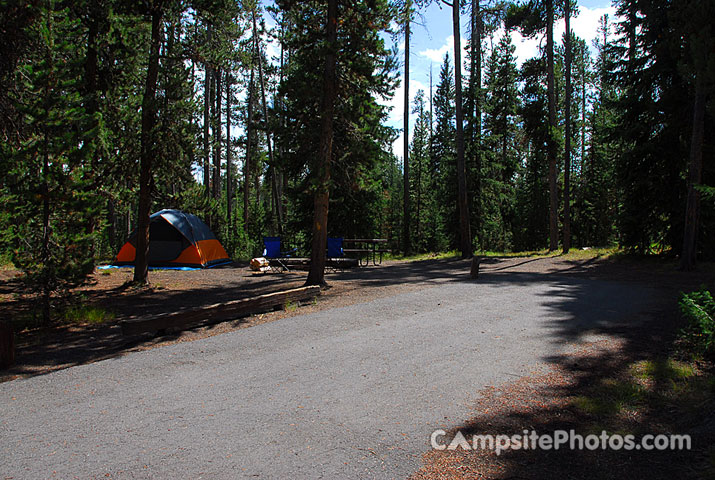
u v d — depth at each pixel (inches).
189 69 518.9
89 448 135.0
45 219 319.0
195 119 516.7
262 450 132.9
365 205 922.7
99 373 206.1
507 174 1248.2
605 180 1318.9
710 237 590.9
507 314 315.0
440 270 606.5
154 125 492.4
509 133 1278.3
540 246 1333.7
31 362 230.7
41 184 312.7
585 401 166.1
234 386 186.7
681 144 613.9
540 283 458.9
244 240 1232.8
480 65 1015.0
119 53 486.9
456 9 779.4
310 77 472.7
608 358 217.6
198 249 701.3
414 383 187.8
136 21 477.4
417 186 1621.6
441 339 254.1
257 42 975.6
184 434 143.7
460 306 343.6
